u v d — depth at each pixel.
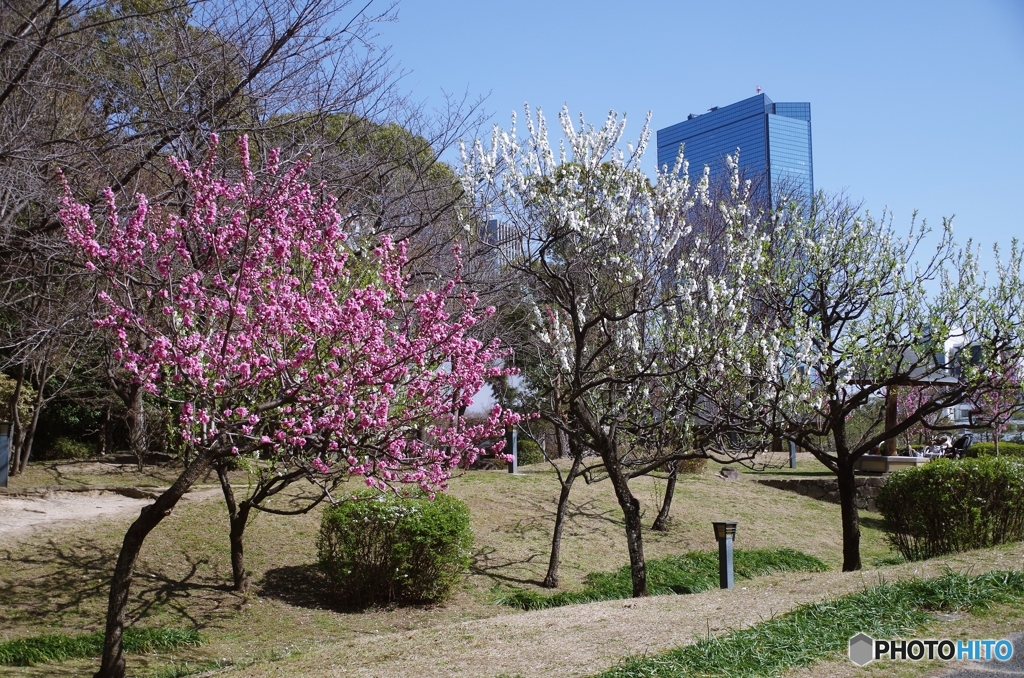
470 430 6.93
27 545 9.70
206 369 5.81
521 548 12.50
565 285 8.51
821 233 11.39
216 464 7.46
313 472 6.50
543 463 19.58
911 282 9.73
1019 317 9.27
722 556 9.46
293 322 6.00
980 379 9.07
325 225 6.93
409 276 8.24
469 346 6.55
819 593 6.37
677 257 10.29
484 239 9.81
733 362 9.09
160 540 10.36
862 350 9.39
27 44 7.59
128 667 7.36
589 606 7.06
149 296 6.21
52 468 14.93
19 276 8.27
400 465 6.61
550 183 8.62
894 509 10.08
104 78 8.48
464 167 9.09
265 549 10.63
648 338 9.70
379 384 5.84
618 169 8.77
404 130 11.60
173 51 8.98
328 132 10.82
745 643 4.96
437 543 9.92
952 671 4.47
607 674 4.60
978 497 9.30
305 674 5.43
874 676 4.43
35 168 7.86
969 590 5.80
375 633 8.84
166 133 7.98
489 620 6.73
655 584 11.35
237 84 8.73
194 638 8.28
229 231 6.09
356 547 9.66
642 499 15.77
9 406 14.77
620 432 10.38
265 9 8.80
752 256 10.12
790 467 21.67
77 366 13.46
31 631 8.05
